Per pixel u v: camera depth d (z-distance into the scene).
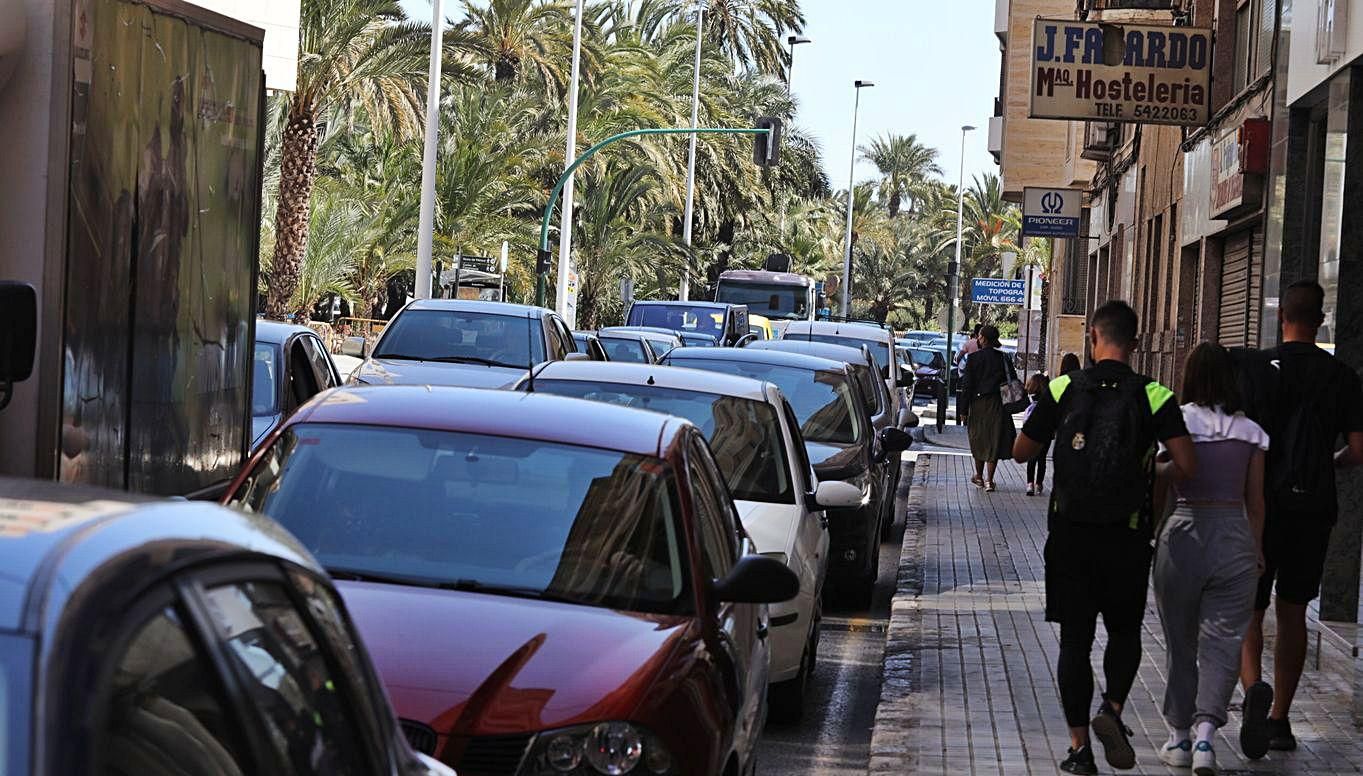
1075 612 10.17
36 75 8.27
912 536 23.73
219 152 10.71
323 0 47.03
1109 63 25.92
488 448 8.09
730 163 94.31
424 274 49.75
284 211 50.38
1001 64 66.94
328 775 3.43
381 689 3.95
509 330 23.97
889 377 32.22
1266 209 20.05
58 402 8.32
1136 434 9.89
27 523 3.00
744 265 106.88
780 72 103.19
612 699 6.33
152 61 9.48
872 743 11.27
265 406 15.75
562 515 7.75
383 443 8.15
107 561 2.85
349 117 56.56
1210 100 25.86
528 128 74.44
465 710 6.17
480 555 7.51
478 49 52.28
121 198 9.09
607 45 73.56
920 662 14.12
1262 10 25.61
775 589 7.62
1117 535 9.98
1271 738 10.98
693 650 6.97
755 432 13.27
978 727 11.78
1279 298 19.14
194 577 3.06
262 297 64.06
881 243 142.50
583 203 75.44
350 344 23.80
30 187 8.27
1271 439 10.82
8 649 2.59
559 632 6.80
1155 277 37.75
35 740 2.52
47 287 8.27
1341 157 16.47
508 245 70.00
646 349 36.97
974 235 148.00
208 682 3.03
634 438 8.28
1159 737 11.59
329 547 7.55
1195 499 10.29
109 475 9.07
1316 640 14.72
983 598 18.00
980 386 31.30
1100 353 10.20
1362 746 11.51
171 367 9.98
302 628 3.50
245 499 7.91
